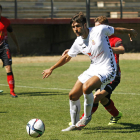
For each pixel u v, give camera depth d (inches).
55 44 3627.0
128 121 788.0
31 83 1579.7
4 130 696.4
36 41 3567.9
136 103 1034.1
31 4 3523.6
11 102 1056.2
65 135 647.1
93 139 613.9
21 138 628.7
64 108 954.7
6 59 1170.0
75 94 673.0
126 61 2645.2
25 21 3292.3
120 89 1352.1
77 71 2074.3
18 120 796.6
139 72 1963.6
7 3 3435.0
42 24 3567.9
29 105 1002.1
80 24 623.5
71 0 3614.7
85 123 658.2
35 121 610.9
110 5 3764.8
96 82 629.6
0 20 1157.1
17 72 2041.1
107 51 648.4
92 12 3656.5
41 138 625.6
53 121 785.6
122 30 672.4
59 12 3577.8
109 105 747.4
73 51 697.6
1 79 1752.0
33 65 2448.3
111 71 647.8
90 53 653.9
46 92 1284.4
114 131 684.7
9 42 3454.7
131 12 3698.3
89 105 644.1
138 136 639.8
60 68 2250.2
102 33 641.0
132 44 3636.8
